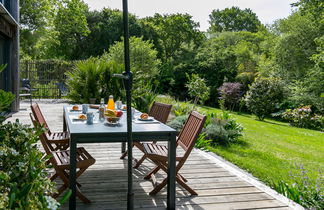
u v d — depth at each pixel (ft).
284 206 8.47
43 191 4.67
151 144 10.81
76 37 81.56
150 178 10.50
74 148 7.45
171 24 95.61
